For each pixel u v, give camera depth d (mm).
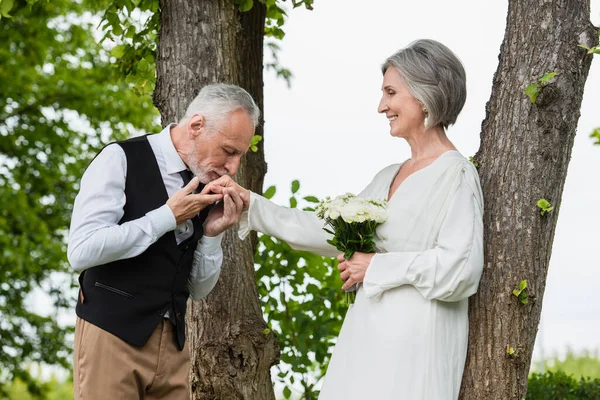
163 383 3295
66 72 12523
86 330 3189
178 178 3344
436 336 3326
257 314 4332
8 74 11992
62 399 13469
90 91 12117
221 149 3301
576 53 3609
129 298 3195
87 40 12594
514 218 3555
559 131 3596
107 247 3068
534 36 3637
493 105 3727
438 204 3385
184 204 3203
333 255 3799
